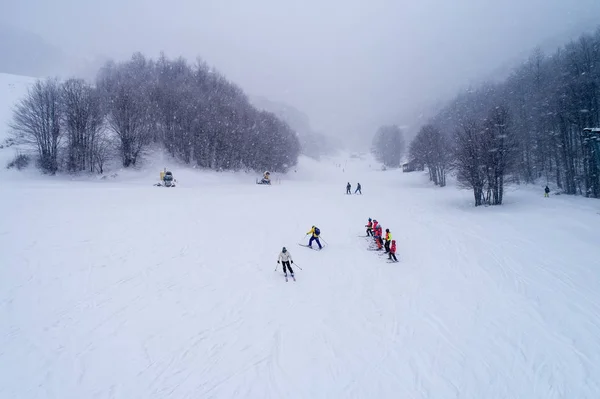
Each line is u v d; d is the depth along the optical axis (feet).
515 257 57.00
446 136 253.03
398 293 43.50
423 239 67.62
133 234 57.52
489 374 29.14
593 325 36.65
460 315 38.42
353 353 31.37
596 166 125.90
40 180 132.87
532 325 36.63
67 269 43.29
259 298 40.83
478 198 112.47
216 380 27.35
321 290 43.70
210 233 63.00
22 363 27.66
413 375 28.76
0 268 41.32
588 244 63.26
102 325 33.40
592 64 171.12
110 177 150.71
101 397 25.02
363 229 74.28
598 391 27.40
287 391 26.53
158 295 39.75
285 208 91.45
